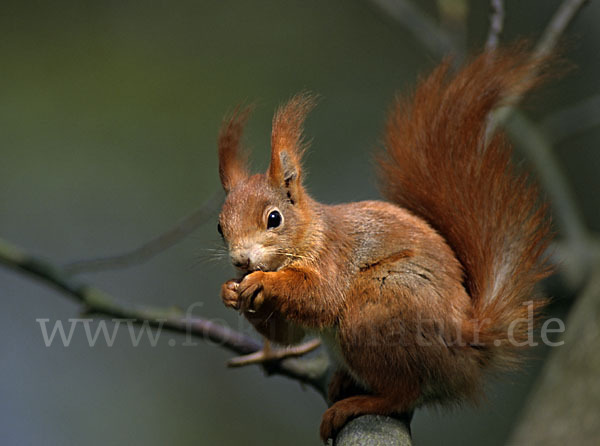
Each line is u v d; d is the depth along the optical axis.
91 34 17.23
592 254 9.75
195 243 14.02
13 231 14.42
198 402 13.62
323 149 15.23
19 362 13.58
